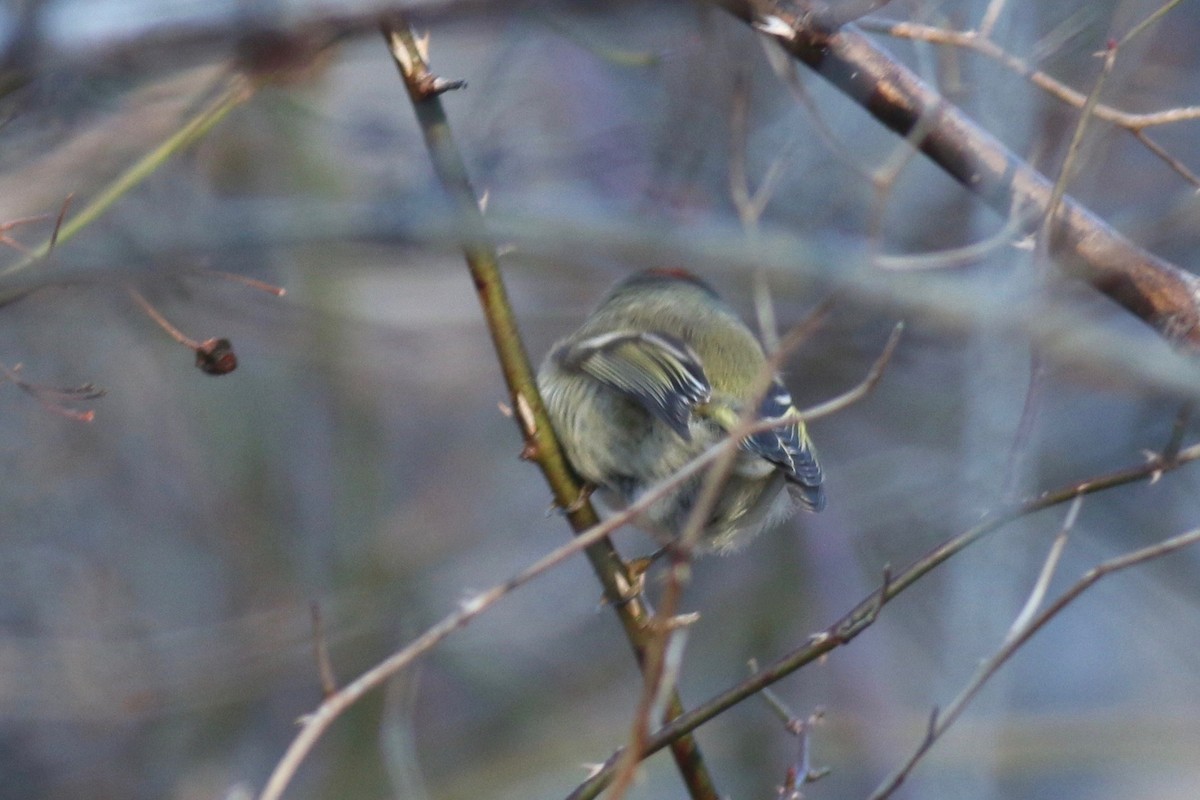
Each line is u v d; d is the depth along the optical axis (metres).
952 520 11.29
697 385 6.76
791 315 10.41
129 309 9.79
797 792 5.50
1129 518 12.68
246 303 10.38
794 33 5.54
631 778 4.22
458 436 14.30
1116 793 14.17
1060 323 5.32
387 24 4.70
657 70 8.77
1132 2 7.16
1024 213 5.59
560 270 10.80
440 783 13.13
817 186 9.88
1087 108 5.28
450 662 13.31
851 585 13.41
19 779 12.23
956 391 10.96
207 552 12.98
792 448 6.76
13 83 4.84
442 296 12.00
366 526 13.20
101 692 11.58
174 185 8.34
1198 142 11.41
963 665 6.78
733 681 13.30
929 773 8.66
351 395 13.33
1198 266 8.65
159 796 12.30
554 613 13.72
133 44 4.20
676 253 6.42
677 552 4.26
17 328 11.63
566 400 6.99
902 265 5.89
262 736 12.68
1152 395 6.71
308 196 9.39
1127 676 13.81
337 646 12.66
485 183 8.96
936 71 7.38
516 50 9.16
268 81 6.36
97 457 12.63
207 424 13.15
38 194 6.64
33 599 12.20
